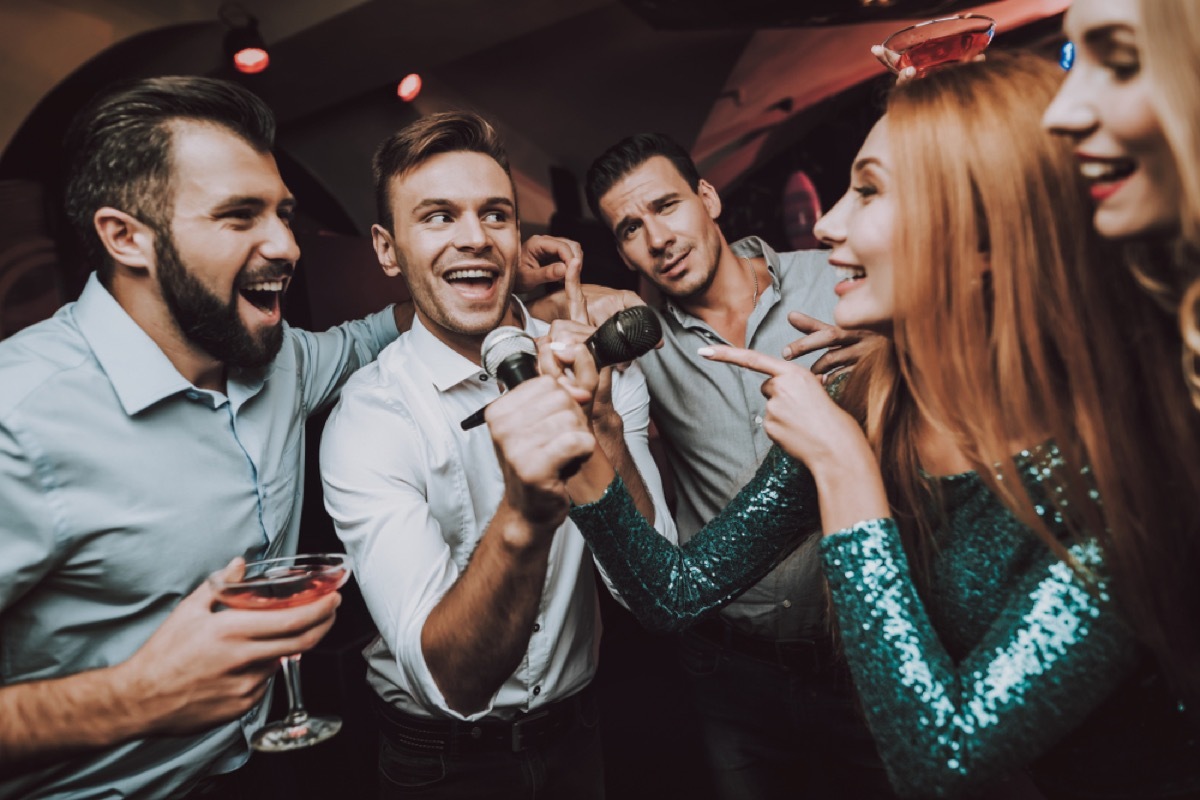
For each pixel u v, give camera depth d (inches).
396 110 230.4
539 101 258.7
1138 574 33.1
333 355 66.4
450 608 44.7
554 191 291.3
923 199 37.2
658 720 121.0
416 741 58.9
